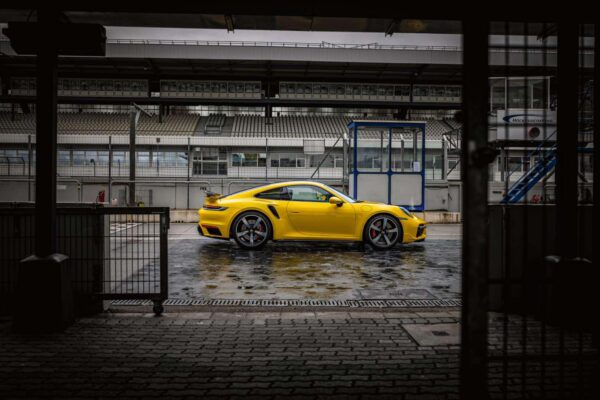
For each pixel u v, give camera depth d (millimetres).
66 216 4562
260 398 2781
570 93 3775
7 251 4551
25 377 3078
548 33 4176
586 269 3865
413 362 3369
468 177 1958
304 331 4090
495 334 3912
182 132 40719
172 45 34406
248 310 4844
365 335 3982
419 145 17750
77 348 3650
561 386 2441
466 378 2008
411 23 6191
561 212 3908
